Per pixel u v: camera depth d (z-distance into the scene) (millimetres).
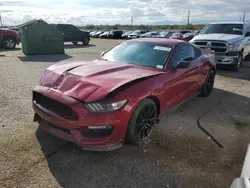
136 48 4305
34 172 2572
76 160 2836
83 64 3715
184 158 3014
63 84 3000
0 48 14969
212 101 5430
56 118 2844
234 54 8594
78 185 2426
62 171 2625
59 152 2971
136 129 3121
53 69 3436
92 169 2689
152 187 2463
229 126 4070
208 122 4191
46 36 12250
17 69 7883
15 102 4559
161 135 3588
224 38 8719
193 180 2611
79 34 19938
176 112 4605
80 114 2662
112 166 2762
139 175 2633
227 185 2564
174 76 3795
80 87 2863
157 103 3484
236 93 6176
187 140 3479
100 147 2779
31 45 11922
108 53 4570
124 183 2494
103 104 2691
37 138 3254
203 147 3311
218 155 3133
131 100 2877
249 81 7562
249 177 1549
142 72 3496
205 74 5312
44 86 3133
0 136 3236
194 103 5227
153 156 3010
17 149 2965
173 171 2738
